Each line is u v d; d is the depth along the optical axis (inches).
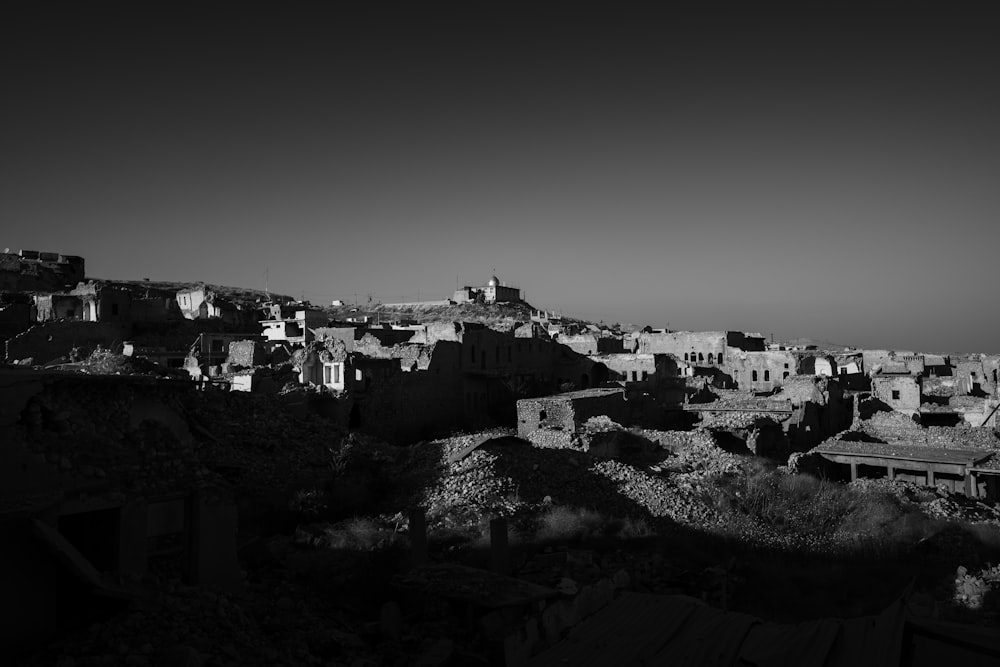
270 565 800.3
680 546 1002.1
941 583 903.1
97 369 1148.5
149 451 586.9
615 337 3447.3
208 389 1288.1
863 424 1742.1
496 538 773.3
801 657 489.1
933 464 1459.2
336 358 1849.2
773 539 1090.7
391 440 1940.2
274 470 1130.0
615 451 1510.8
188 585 590.2
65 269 3718.0
